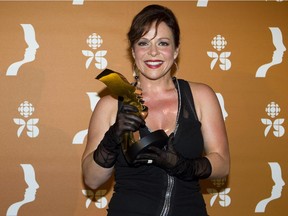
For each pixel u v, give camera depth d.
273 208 2.39
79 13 2.32
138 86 1.69
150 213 1.46
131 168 1.52
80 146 2.32
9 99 2.29
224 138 1.60
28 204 2.29
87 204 2.32
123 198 1.50
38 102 2.30
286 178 2.40
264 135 2.39
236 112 2.38
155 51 1.56
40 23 2.30
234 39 2.38
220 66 2.38
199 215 1.50
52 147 2.31
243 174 2.38
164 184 1.48
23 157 2.29
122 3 2.33
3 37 2.28
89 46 2.32
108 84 1.45
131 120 1.39
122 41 2.33
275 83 2.40
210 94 1.63
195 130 1.56
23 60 2.29
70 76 2.32
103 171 1.52
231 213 2.38
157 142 1.38
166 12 1.60
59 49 2.31
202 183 2.38
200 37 2.37
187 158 1.48
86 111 2.32
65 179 2.31
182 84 1.64
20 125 2.29
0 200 2.28
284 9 2.40
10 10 2.29
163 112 1.60
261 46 2.39
